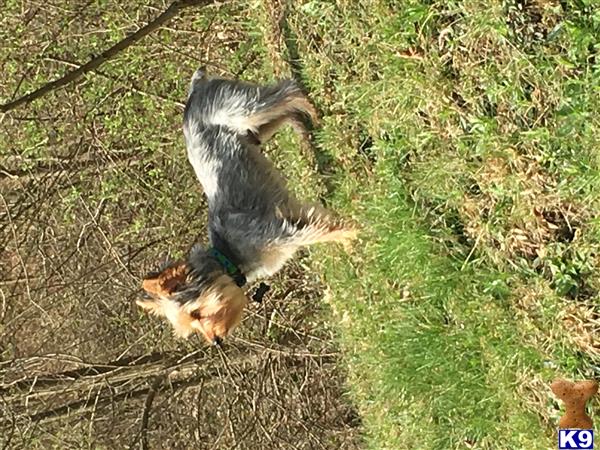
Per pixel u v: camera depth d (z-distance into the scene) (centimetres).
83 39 215
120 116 218
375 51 142
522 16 112
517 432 130
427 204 139
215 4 197
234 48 217
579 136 110
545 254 119
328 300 182
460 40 122
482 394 136
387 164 144
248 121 152
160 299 134
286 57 171
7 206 210
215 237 150
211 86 158
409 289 148
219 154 153
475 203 129
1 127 220
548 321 121
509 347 128
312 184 169
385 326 156
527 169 118
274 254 148
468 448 142
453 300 137
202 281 132
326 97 160
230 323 134
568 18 107
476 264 132
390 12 134
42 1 212
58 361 219
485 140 121
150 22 200
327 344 215
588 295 116
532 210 120
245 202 149
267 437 215
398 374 151
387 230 145
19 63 217
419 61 130
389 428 162
